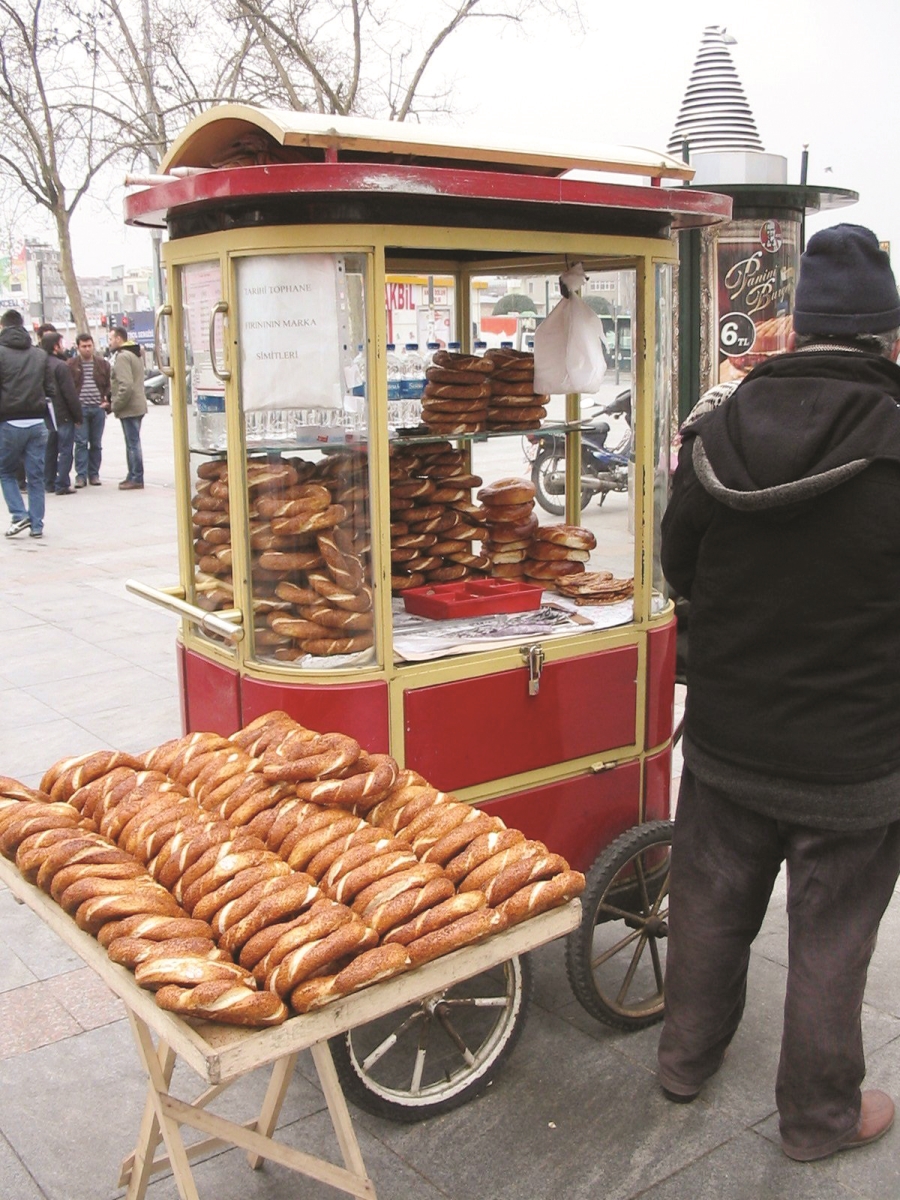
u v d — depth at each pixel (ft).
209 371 9.27
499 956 6.73
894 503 7.27
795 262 19.57
